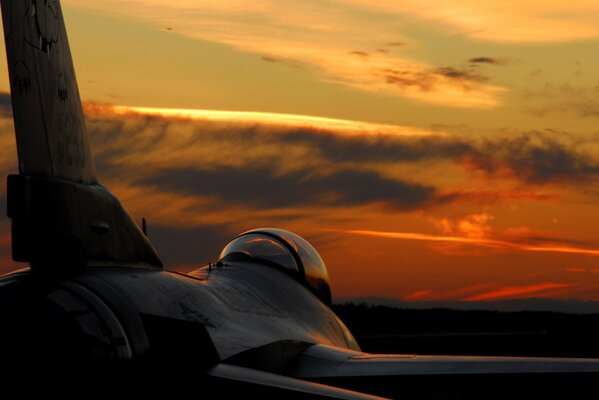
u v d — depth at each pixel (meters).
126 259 11.91
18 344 10.42
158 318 11.27
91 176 11.54
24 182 10.48
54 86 10.89
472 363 13.84
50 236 10.73
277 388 10.97
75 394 10.41
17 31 10.45
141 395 10.84
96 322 10.59
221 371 11.30
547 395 18.17
